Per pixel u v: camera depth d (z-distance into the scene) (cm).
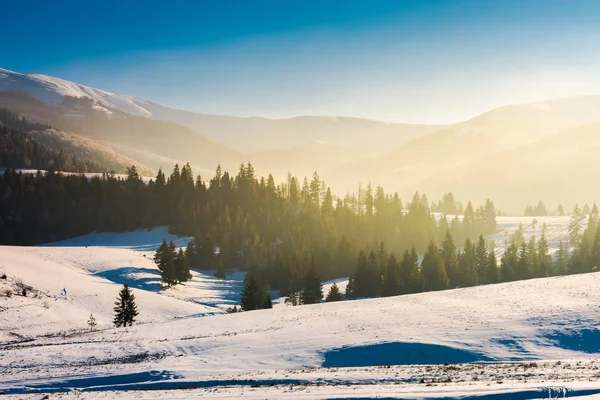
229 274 11144
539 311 3497
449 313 3778
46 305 5850
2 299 5534
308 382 2278
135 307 5781
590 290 4066
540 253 9325
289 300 8281
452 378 2148
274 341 3353
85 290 6906
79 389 2466
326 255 10656
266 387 2186
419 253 12506
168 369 2758
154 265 10106
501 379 2031
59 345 3803
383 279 7869
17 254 8494
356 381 2234
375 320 3778
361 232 13150
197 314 6662
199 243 11431
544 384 1755
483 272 8700
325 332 3503
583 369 2209
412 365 2681
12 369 2984
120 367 2892
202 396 2006
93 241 13788
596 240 8594
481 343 2944
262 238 12850
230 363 2895
